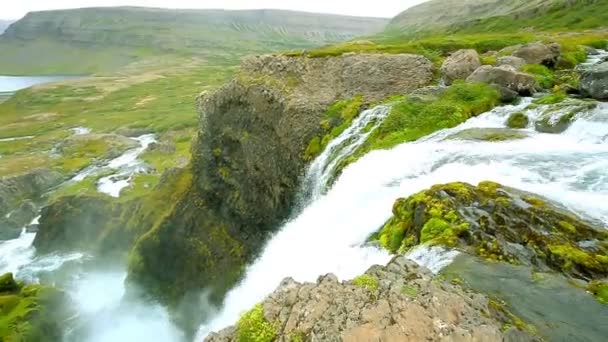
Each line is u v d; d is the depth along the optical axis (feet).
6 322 161.58
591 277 44.86
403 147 93.09
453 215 54.39
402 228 59.41
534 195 57.72
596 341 35.68
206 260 172.14
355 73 145.69
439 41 173.27
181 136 414.62
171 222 188.55
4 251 248.11
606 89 95.66
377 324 34.01
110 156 360.69
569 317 38.55
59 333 171.53
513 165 69.82
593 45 170.40
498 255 48.16
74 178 322.55
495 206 54.24
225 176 168.45
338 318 36.09
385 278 40.29
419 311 34.65
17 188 298.35
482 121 100.83
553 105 95.45
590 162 68.33
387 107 116.47
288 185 138.72
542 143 80.02
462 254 48.80
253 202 154.81
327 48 168.45
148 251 188.96
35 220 277.44
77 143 396.57
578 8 401.29
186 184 201.57
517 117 95.40
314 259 78.95
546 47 138.82
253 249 156.15
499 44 171.22
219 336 45.39
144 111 556.10
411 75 140.15
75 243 244.42
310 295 40.88
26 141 442.91
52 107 638.53
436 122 102.47
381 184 79.41
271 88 151.64
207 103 176.65
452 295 36.99
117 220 232.53
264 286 91.45
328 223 86.69
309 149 131.95
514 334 34.37
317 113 137.08
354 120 126.52
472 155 77.46
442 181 69.21
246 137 156.56
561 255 46.78
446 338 31.86
